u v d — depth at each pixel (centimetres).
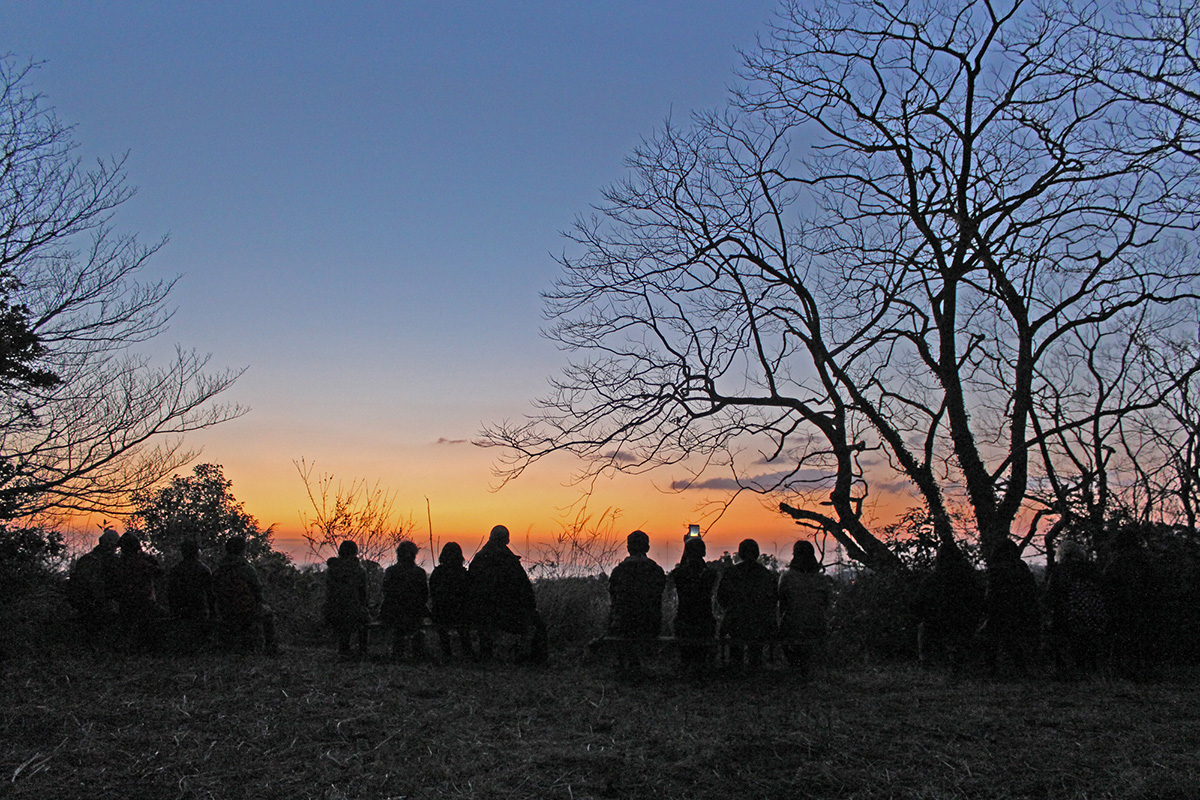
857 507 1622
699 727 766
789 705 857
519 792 603
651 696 913
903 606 1217
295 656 1176
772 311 1709
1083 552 1074
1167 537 1247
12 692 836
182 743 689
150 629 1156
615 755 679
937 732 743
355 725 753
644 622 1040
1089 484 1495
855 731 743
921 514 1322
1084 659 1037
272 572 1716
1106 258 1496
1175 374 1553
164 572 1380
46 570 1295
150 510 1648
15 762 639
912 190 1616
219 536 1761
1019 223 1520
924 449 1548
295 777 623
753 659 1073
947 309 1574
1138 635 1036
